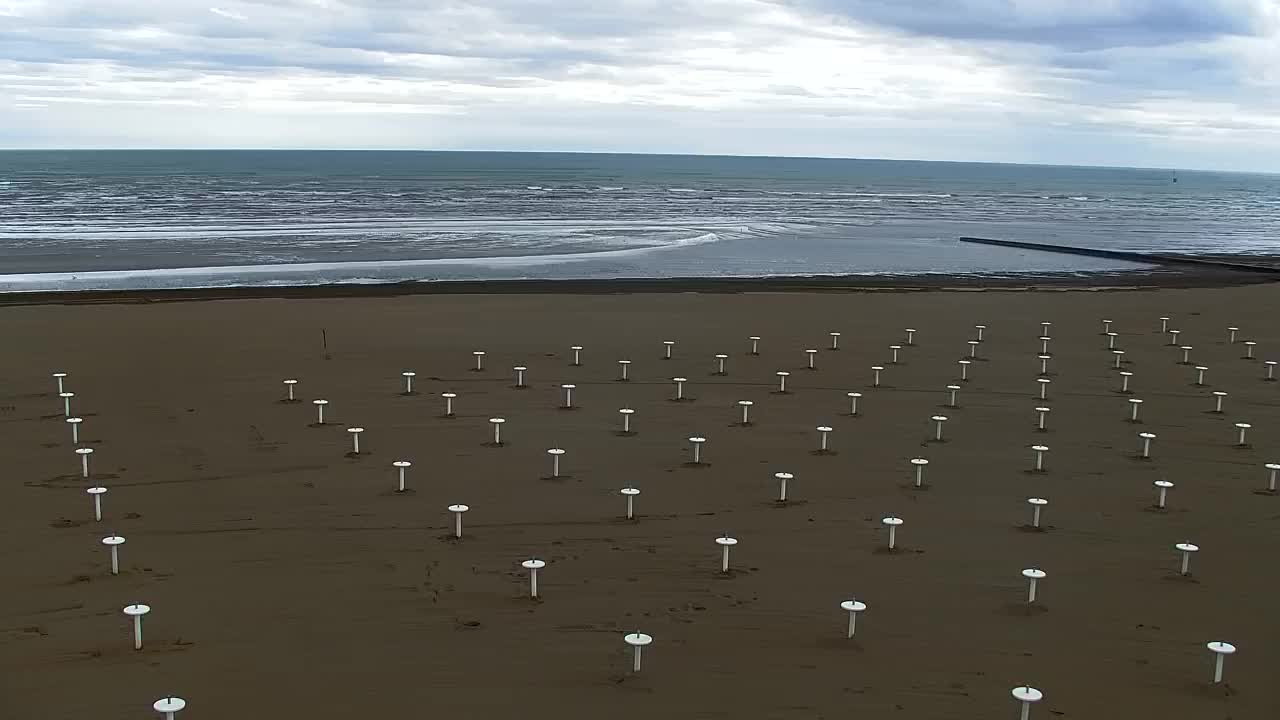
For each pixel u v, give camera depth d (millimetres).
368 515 12633
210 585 10484
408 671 8758
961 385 20906
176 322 26609
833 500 13516
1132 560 11594
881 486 14172
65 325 25609
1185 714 8297
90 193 111688
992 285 41062
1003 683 8719
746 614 9961
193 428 16578
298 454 15211
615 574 10914
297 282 40094
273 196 109625
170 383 19734
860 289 38688
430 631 9508
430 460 15016
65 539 11695
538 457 15273
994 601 10383
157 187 128750
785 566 11195
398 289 36469
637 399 19219
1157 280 44000
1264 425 17984
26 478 13883
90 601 10055
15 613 9750
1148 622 9977
